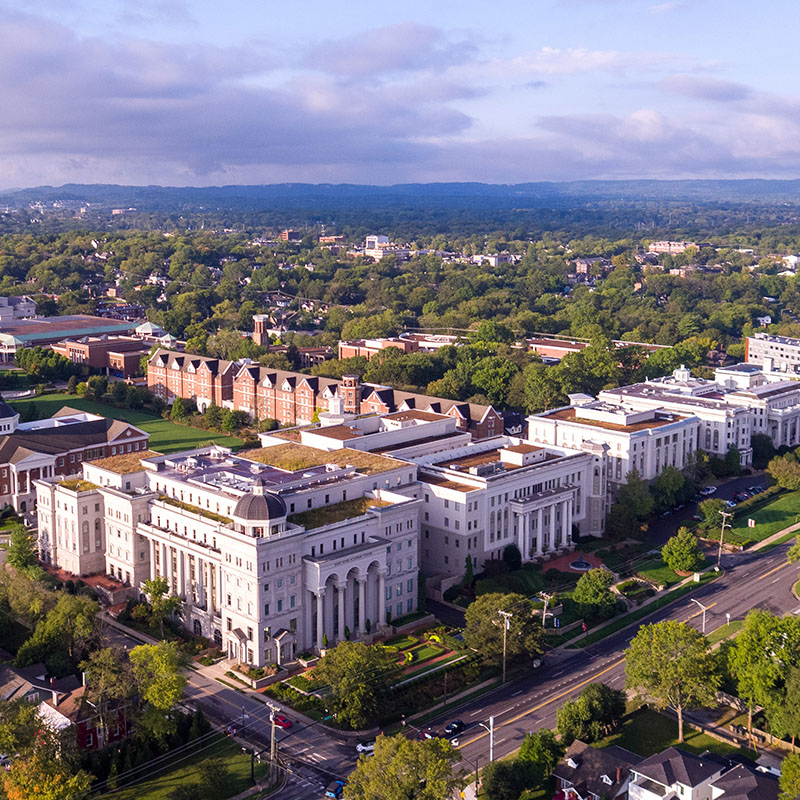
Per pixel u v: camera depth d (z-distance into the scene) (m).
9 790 124.62
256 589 170.00
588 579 196.62
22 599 179.88
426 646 181.75
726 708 160.38
